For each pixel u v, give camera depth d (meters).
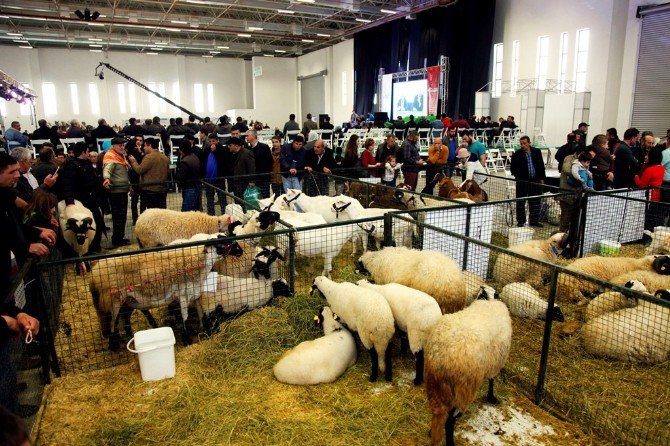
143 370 3.65
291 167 8.90
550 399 3.39
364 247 6.27
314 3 19.77
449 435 2.91
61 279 5.39
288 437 3.02
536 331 4.36
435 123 16.39
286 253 5.52
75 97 30.89
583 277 3.06
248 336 4.11
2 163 3.26
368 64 28.03
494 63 20.53
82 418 3.26
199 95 34.59
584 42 16.25
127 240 7.90
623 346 3.76
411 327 3.45
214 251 4.29
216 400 3.40
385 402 3.37
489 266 5.98
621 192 7.19
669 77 13.66
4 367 2.66
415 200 7.04
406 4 21.27
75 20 20.75
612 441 3.03
